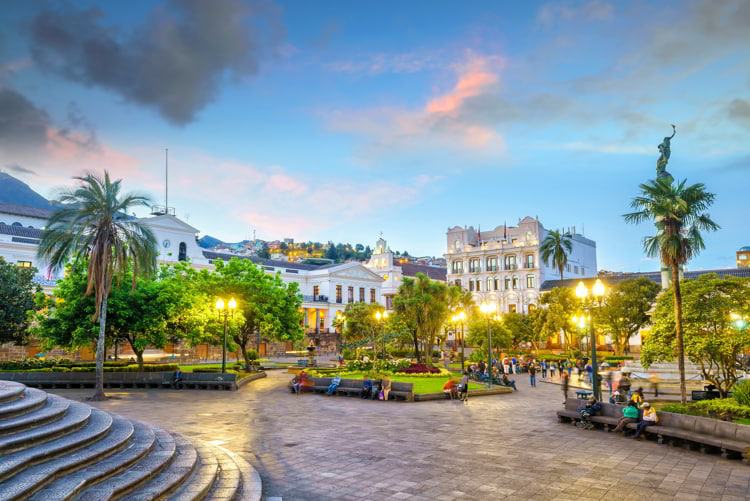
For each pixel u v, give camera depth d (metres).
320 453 13.10
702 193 18.92
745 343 18.27
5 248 51.44
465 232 89.06
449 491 9.98
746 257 100.50
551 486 10.32
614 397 21.83
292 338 40.59
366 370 34.97
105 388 28.64
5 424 8.47
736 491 10.02
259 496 9.35
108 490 7.58
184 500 8.28
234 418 18.59
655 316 22.27
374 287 92.44
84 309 27.44
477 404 23.42
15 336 36.12
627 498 9.59
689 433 13.82
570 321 52.72
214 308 34.03
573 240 89.44
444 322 43.34
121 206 24.39
